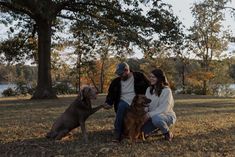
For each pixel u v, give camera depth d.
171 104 8.20
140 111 7.79
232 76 53.59
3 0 21.02
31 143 8.10
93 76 51.16
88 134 9.05
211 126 10.24
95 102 18.27
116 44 21.45
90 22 22.25
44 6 19.02
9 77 47.62
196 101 20.55
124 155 6.95
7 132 9.65
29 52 26.73
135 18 21.72
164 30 21.84
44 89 22.14
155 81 8.17
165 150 7.34
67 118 8.27
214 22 46.62
